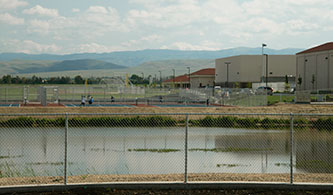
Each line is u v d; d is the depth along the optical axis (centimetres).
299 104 4944
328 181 1170
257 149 2195
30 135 2641
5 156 1892
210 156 1955
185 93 7250
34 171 1548
